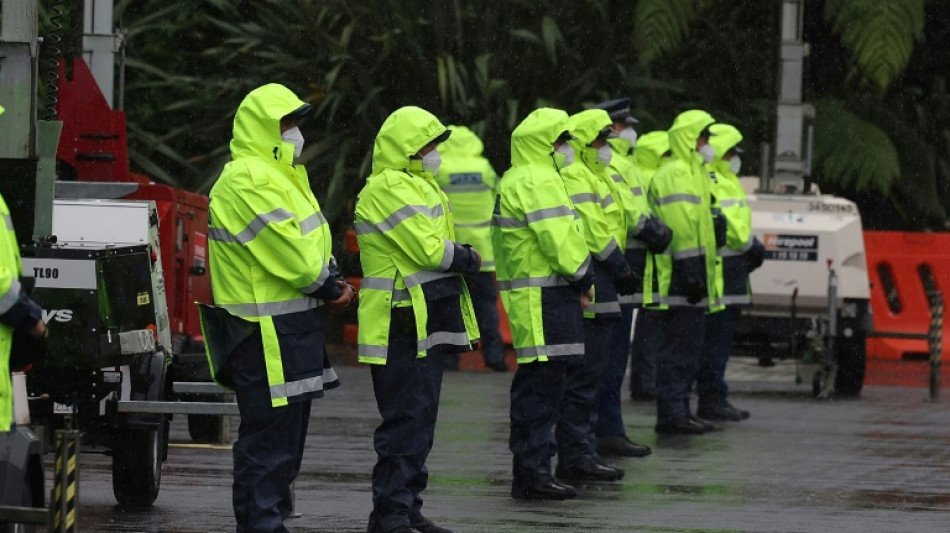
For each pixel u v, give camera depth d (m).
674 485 23.95
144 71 50.34
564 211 21.69
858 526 20.69
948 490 23.91
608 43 51.88
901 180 53.16
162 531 19.17
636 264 28.61
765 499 22.77
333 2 50.62
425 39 51.53
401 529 18.36
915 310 46.81
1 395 13.71
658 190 29.83
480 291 38.97
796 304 37.56
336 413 31.95
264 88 17.14
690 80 53.69
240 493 16.91
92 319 19.42
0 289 13.34
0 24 18.83
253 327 16.75
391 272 18.39
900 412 34.66
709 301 30.34
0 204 13.75
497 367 39.50
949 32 54.25
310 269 16.61
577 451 24.33
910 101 54.50
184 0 51.25
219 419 27.33
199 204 27.75
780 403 36.31
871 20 49.62
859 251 37.66
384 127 18.62
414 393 18.47
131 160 49.41
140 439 20.53
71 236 21.89
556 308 21.94
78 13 35.19
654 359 36.03
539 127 21.98
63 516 13.10
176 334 26.39
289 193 16.92
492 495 22.64
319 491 22.58
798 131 41.38
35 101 18.92
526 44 51.69
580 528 19.97
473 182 38.34
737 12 53.69
